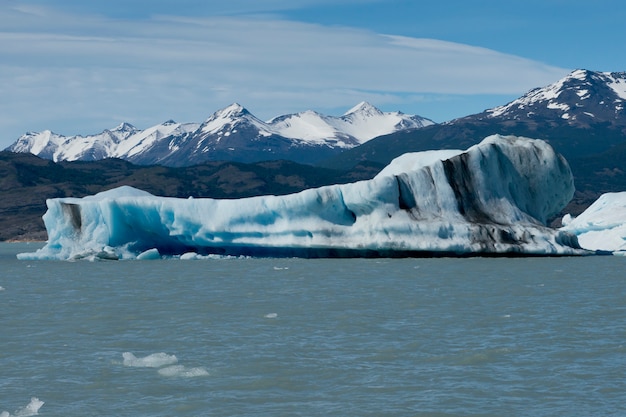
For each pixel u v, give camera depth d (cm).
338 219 5378
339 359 1944
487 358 1938
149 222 5759
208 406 1557
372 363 1900
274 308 2905
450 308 2856
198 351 2064
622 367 1827
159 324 2536
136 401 1592
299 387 1692
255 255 5866
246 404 1569
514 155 5709
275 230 5434
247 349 2081
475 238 5278
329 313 2747
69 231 5959
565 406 1530
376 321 2541
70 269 5100
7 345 2172
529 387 1667
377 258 5584
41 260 6144
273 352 2036
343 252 5447
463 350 2034
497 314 2686
